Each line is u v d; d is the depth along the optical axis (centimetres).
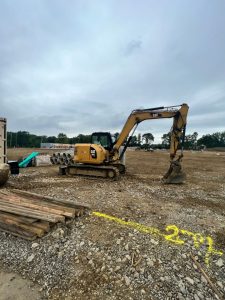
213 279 363
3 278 360
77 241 447
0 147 905
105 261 390
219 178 1317
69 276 361
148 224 534
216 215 627
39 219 479
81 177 1148
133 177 1212
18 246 433
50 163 1761
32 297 323
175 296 324
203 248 444
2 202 554
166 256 408
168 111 1074
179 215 607
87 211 591
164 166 1877
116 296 322
